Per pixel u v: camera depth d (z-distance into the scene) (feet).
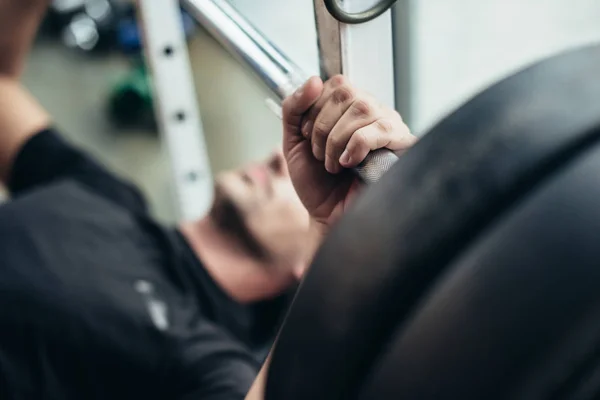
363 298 0.84
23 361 2.79
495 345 0.73
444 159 0.85
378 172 1.32
